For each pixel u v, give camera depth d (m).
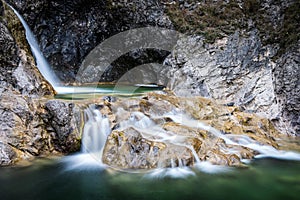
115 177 5.59
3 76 7.38
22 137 6.42
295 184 5.41
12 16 8.72
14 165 5.97
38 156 6.46
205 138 6.77
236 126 7.63
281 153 6.90
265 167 6.09
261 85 9.35
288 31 9.68
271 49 9.77
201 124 7.41
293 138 8.25
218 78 9.92
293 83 8.84
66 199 4.84
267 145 7.11
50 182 5.39
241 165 6.10
